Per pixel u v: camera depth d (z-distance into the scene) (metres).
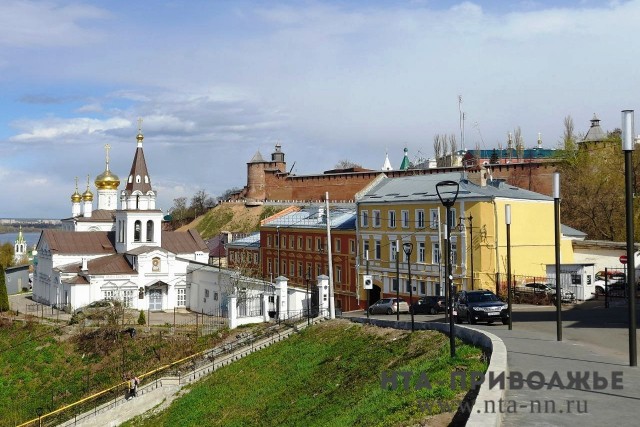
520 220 62.50
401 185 74.62
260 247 97.19
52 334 65.56
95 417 44.09
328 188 143.50
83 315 69.25
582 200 89.44
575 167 94.00
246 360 45.72
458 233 62.31
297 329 49.38
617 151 91.81
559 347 24.52
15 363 61.50
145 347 59.69
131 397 45.75
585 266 53.72
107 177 105.06
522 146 143.88
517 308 48.34
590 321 36.72
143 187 84.88
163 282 80.25
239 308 67.62
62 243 87.88
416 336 34.38
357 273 75.31
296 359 41.50
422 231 66.12
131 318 70.69
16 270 117.69
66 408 49.19
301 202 148.00
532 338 28.02
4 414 51.84
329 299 50.62
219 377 44.28
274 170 161.62
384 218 71.31
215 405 39.16
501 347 21.41
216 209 172.38
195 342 57.94
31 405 53.25
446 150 159.00
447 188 65.25
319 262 82.88
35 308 83.88
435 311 53.47
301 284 84.50
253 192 165.88
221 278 73.31
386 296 71.00
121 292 78.44
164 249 81.25
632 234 18.97
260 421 32.50
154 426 40.31
